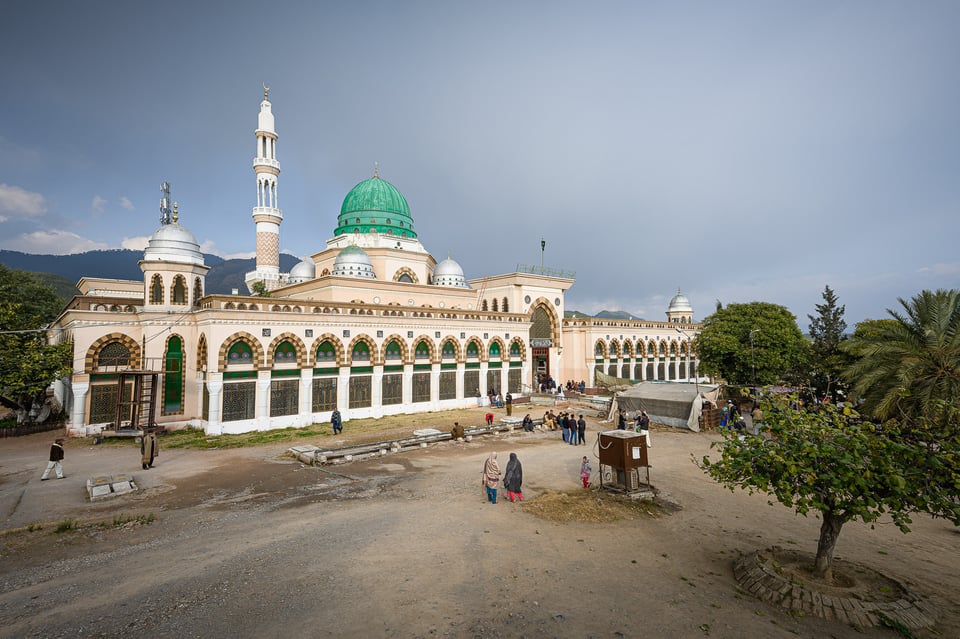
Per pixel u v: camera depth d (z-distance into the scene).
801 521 14.13
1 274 42.66
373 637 7.53
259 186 54.06
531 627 7.94
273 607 8.41
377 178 52.72
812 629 8.09
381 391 33.78
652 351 58.94
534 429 29.27
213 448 23.80
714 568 10.61
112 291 42.81
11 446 24.67
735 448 10.30
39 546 11.45
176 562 10.38
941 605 9.12
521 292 47.94
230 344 27.58
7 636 7.41
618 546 11.77
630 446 15.73
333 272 41.16
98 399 27.30
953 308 20.72
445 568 10.16
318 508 14.52
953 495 8.25
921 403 19.47
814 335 39.97
